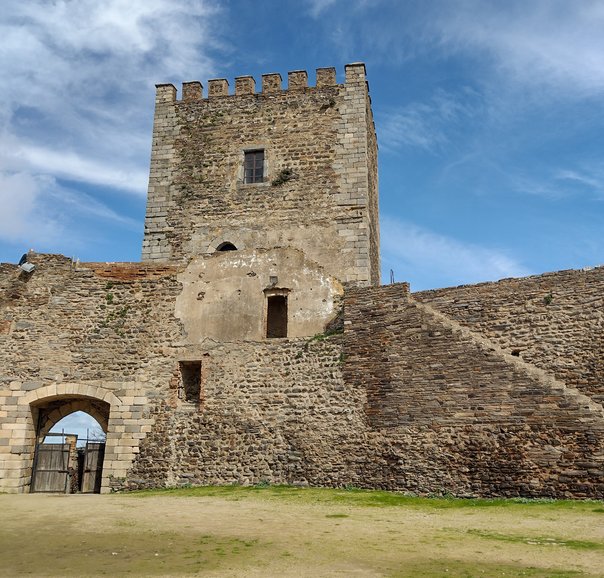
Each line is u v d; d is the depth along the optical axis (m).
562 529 9.27
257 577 6.63
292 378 16.86
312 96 23.11
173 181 23.19
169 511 11.57
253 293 18.55
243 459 16.61
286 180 22.36
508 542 8.44
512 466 12.82
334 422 15.84
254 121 23.28
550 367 14.54
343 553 7.84
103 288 19.19
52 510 11.80
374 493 14.02
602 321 14.11
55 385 18.22
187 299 18.86
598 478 11.76
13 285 19.09
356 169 22.00
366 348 16.00
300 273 18.58
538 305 15.10
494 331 15.54
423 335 15.05
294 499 13.24
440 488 13.66
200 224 22.53
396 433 14.74
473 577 6.61
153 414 17.78
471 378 13.95
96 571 6.94
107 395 18.05
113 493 16.66
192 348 18.28
